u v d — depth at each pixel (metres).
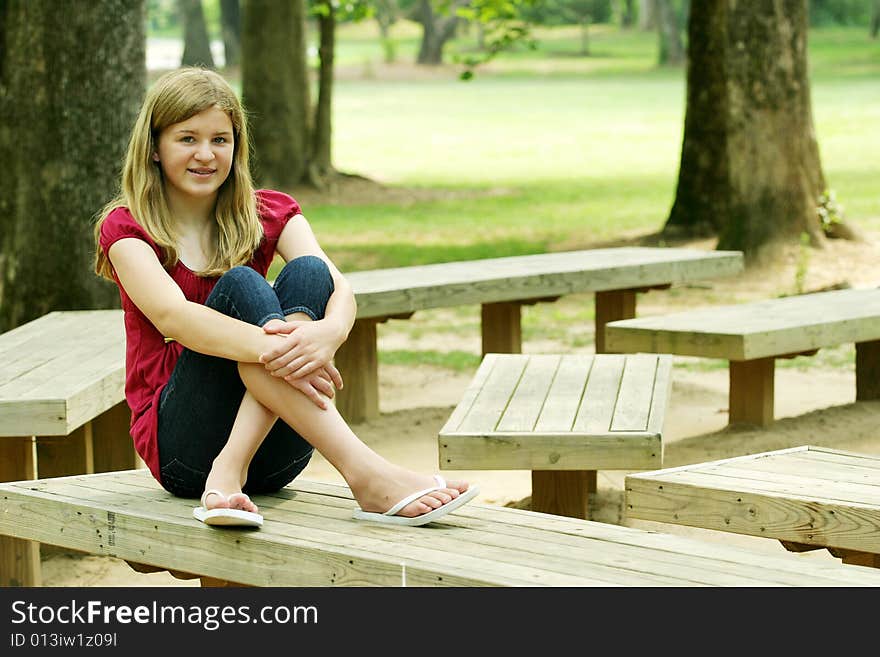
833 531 5.68
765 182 17.81
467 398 7.60
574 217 25.84
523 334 14.68
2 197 11.95
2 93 12.08
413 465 9.33
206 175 5.36
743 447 9.42
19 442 7.01
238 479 5.04
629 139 44.31
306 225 5.77
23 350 8.36
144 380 5.40
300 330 4.97
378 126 52.28
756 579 4.35
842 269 17.28
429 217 26.61
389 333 15.34
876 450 9.29
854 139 39.38
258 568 4.84
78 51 11.43
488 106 59.50
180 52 95.62
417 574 4.47
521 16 97.81
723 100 21.14
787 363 12.83
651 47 92.75
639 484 6.25
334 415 5.11
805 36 18.00
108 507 5.25
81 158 11.53
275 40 29.61
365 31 107.50
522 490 8.52
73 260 11.59
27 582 6.99
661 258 12.10
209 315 4.98
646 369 8.31
